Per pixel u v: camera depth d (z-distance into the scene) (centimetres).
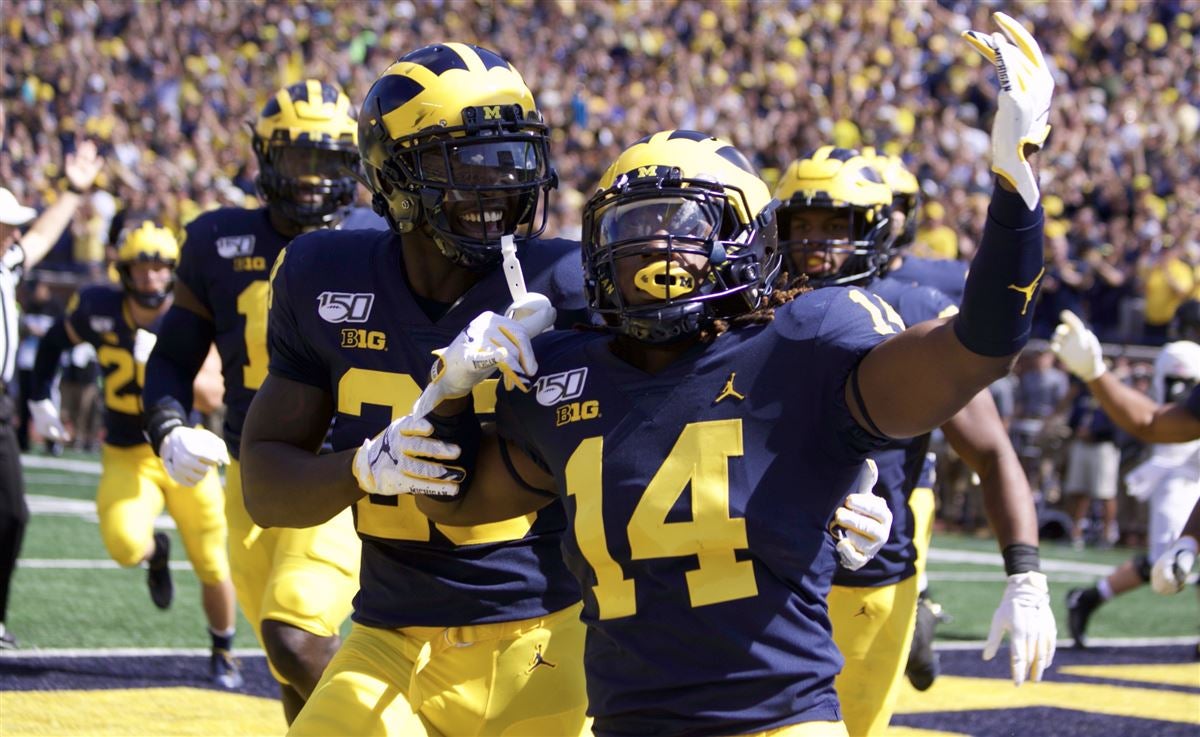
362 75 4956
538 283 739
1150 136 4269
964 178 4084
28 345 3475
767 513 575
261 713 1233
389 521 732
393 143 709
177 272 1130
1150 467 1756
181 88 4859
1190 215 3612
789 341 586
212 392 1484
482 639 736
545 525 745
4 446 1406
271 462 718
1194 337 2159
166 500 1364
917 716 1309
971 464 912
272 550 1046
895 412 559
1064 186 3981
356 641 743
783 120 4522
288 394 754
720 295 593
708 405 587
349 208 1142
